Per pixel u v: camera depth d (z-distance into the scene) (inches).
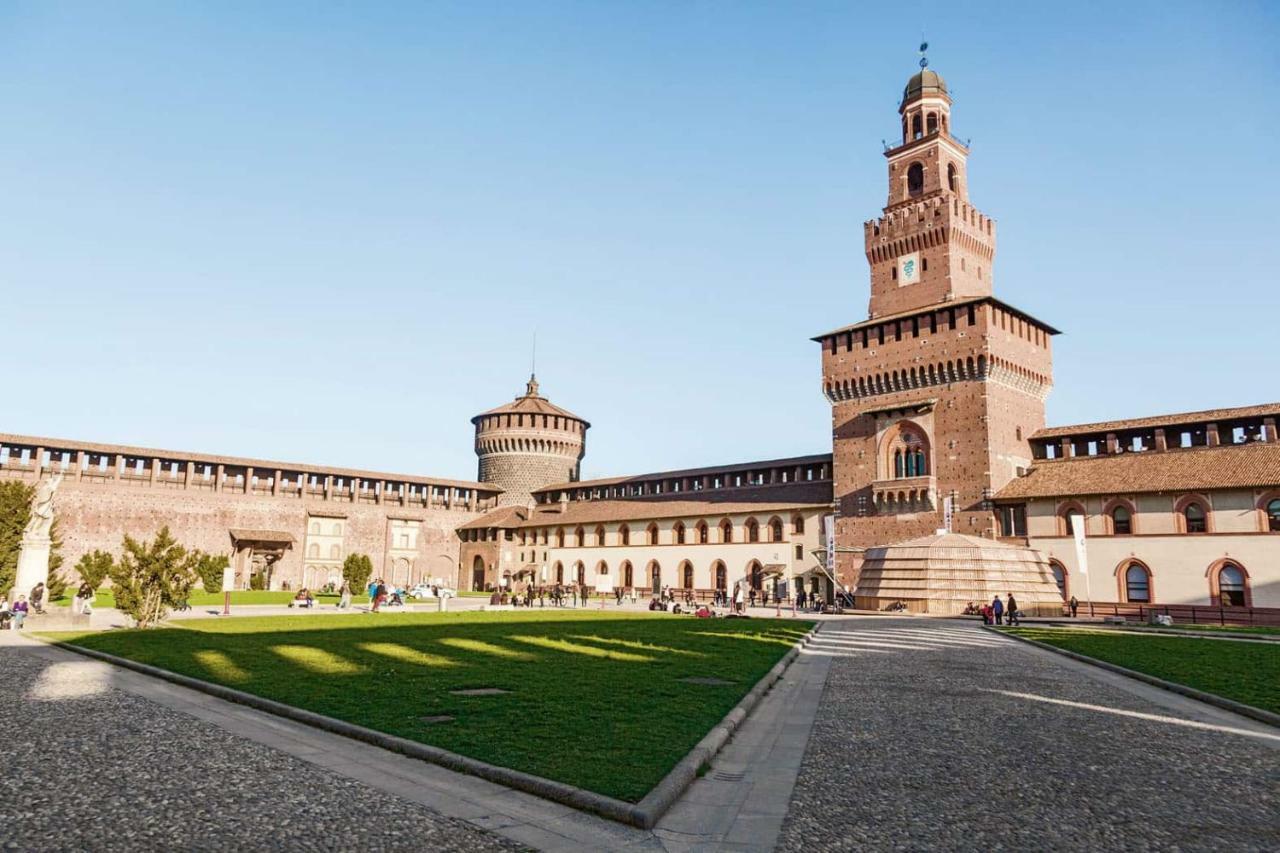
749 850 341.7
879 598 2480.3
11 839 322.3
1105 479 2477.9
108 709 615.2
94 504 3262.8
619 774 430.0
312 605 2309.3
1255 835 365.1
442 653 1009.5
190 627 1421.0
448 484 4261.8
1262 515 2161.7
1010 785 442.6
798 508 3132.4
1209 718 654.5
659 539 3585.1
